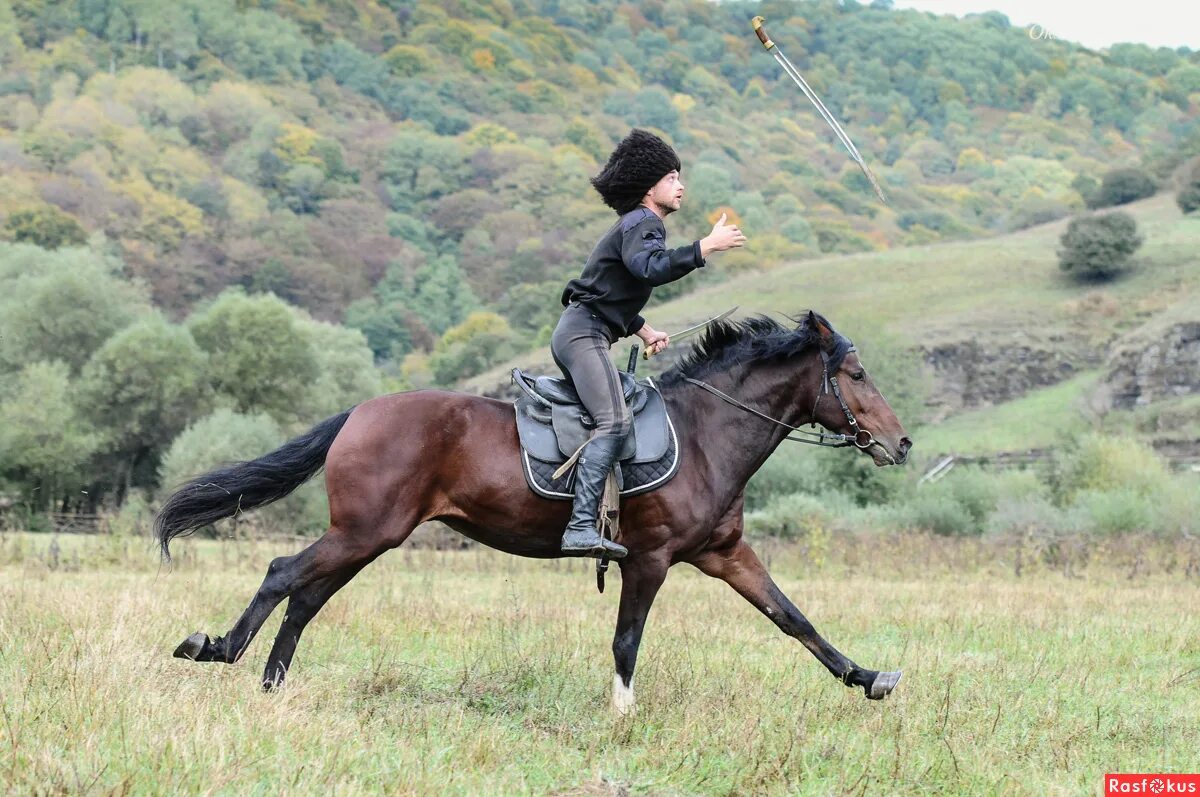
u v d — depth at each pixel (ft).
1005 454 158.10
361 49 568.41
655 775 18.06
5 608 29.63
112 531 68.95
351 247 380.78
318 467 22.52
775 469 114.01
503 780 17.01
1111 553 73.20
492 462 21.84
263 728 18.17
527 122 515.91
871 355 144.15
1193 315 191.11
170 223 344.28
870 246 412.57
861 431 23.47
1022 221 410.11
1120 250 237.45
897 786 18.16
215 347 150.61
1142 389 187.21
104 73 443.32
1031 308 227.81
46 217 294.46
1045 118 612.29
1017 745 20.53
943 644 32.76
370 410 22.06
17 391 136.87
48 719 17.78
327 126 469.57
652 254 21.52
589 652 27.35
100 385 140.05
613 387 21.86
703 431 23.07
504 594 42.63
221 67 483.10
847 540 79.15
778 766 18.30
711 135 538.47
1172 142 595.88
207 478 22.06
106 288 156.76
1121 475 109.50
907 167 536.01
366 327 334.03
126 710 18.25
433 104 516.73
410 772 16.66
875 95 631.56
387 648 27.30
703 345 23.84
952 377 209.05
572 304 22.75
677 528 22.24
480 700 22.43
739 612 38.70
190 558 59.31
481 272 388.16
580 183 441.27
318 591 21.65
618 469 21.85
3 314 150.92
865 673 22.91
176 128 410.93
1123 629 36.47
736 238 21.25
